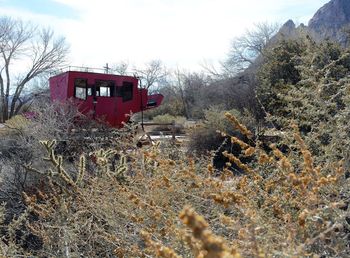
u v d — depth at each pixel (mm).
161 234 2441
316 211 1941
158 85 47312
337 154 3301
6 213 5727
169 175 3137
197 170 4145
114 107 15570
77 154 7773
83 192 4363
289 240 1765
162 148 5848
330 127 3564
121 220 3328
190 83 41844
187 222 1068
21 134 9602
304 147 2359
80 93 15156
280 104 11398
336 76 7445
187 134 11734
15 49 36562
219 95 30031
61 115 10984
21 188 6891
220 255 1044
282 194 2732
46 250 4062
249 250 1711
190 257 2066
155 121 26578
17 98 36562
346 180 2682
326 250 1966
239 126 2645
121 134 8125
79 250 3689
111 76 15578
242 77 28656
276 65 14805
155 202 2945
